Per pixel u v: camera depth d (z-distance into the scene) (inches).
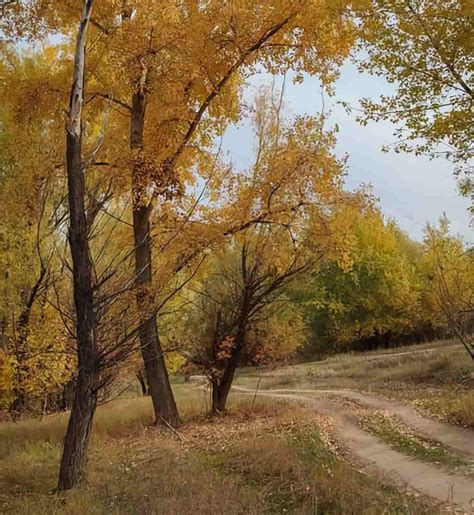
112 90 489.4
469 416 474.3
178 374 1279.5
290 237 579.5
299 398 722.2
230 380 625.9
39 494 308.2
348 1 362.0
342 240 565.0
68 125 319.3
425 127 361.4
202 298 641.6
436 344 1425.9
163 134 533.3
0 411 698.2
